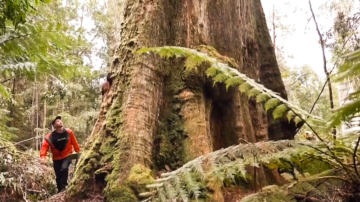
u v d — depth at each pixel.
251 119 4.26
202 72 3.50
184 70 3.56
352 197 1.46
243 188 3.06
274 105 1.60
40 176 5.43
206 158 1.53
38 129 12.76
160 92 3.48
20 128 15.66
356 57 1.22
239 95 3.95
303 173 1.73
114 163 2.95
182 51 1.59
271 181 3.61
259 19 5.73
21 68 3.67
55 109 15.34
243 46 4.25
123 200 2.66
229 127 3.79
